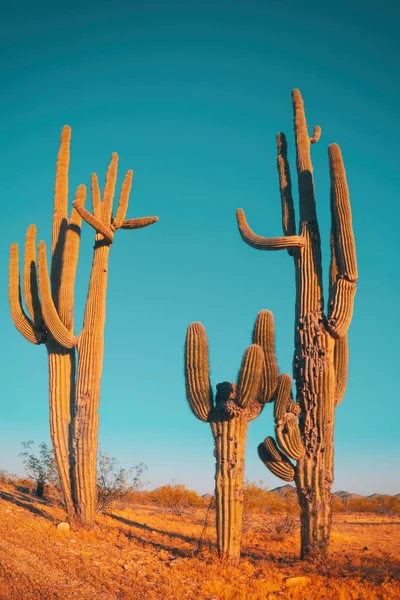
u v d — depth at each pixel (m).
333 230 12.76
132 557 11.27
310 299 12.85
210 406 11.87
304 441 12.36
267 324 12.05
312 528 12.00
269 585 9.63
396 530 20.84
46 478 18.84
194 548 12.46
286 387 12.09
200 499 28.06
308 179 13.65
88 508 13.45
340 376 13.25
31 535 11.77
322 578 10.30
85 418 13.72
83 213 13.70
